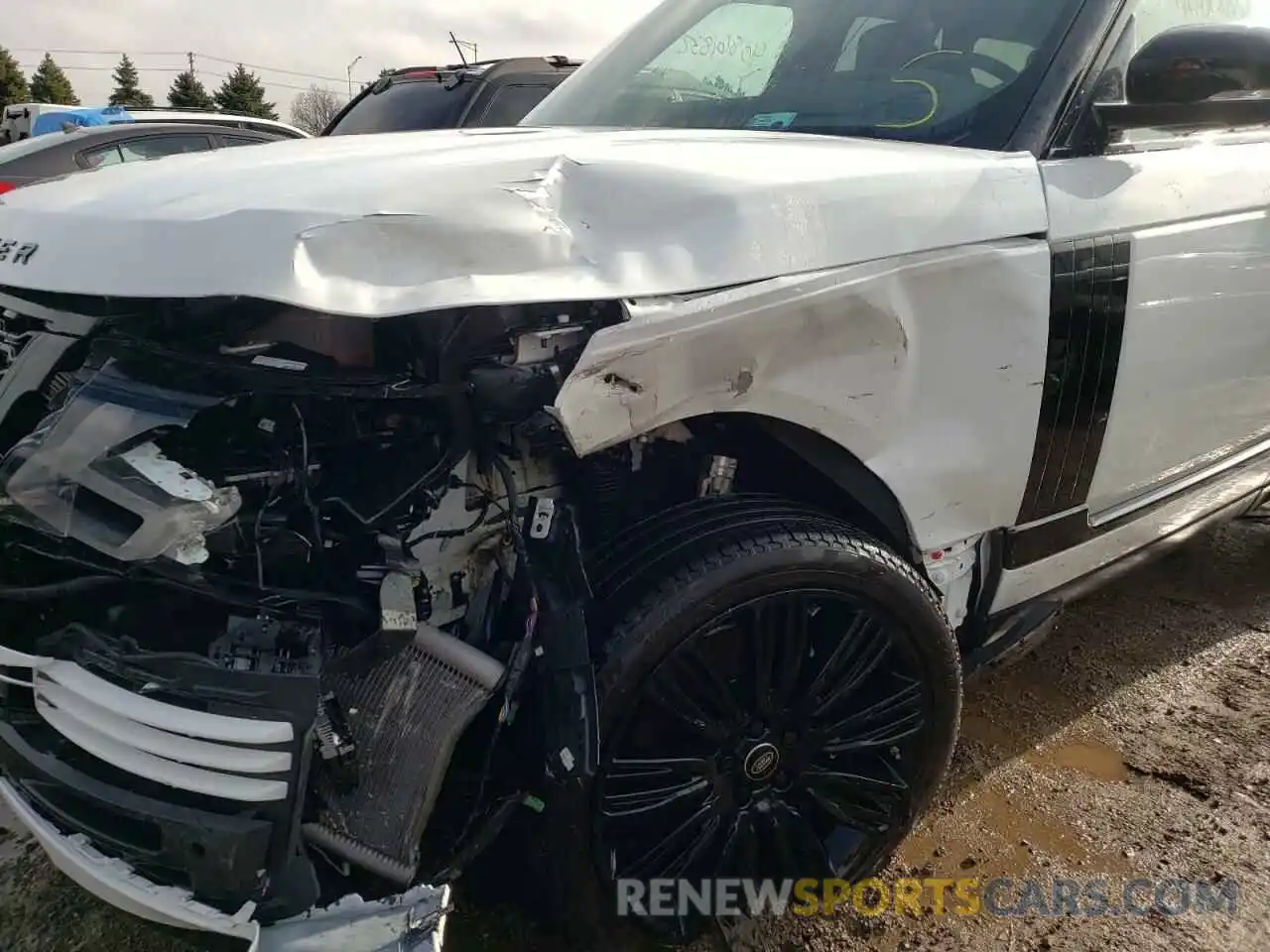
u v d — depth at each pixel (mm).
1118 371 2156
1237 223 2342
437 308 1389
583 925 1752
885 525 1933
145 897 1440
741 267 1593
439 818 1682
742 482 2014
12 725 1623
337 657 1439
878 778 1983
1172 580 3631
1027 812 2426
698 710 1731
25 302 1767
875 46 2457
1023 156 2018
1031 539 2221
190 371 1474
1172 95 2029
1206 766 2602
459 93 7156
